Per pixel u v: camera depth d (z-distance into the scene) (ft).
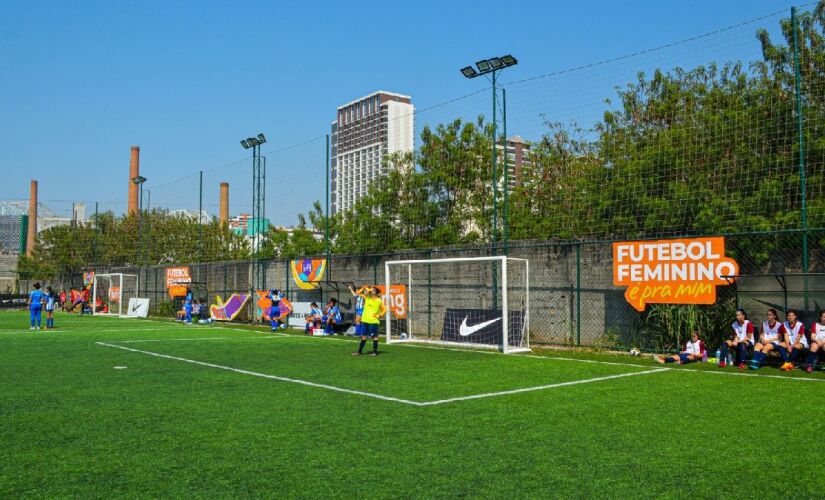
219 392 30.89
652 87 56.44
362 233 77.61
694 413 25.53
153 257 117.19
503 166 64.80
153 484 16.65
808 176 45.83
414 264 69.46
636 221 54.70
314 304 72.33
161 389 31.78
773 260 45.55
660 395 29.84
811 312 41.16
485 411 26.05
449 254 66.13
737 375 36.70
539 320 58.49
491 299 61.77
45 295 79.30
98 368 39.93
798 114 42.11
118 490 16.19
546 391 31.12
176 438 21.54
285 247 91.45
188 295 92.17
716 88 51.96
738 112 49.55
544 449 19.98
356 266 75.77
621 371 38.70
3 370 38.93
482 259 53.36
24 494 15.89
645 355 47.85
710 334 45.73
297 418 24.73
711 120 50.98
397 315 66.80
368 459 18.88
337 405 27.45
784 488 16.26
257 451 19.83
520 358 46.39
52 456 19.36
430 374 37.42
